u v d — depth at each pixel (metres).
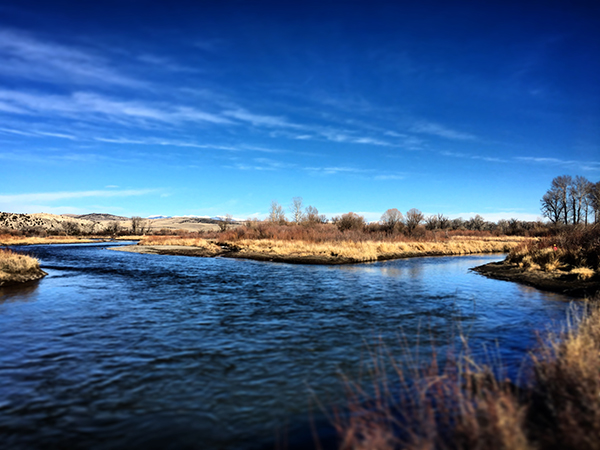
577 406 4.37
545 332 8.68
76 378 6.43
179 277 19.42
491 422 3.85
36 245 56.22
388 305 12.34
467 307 11.92
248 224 58.41
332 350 7.81
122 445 4.41
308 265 25.88
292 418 5.00
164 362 7.18
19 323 10.10
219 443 4.43
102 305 12.41
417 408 4.87
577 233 21.88
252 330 9.38
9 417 5.09
